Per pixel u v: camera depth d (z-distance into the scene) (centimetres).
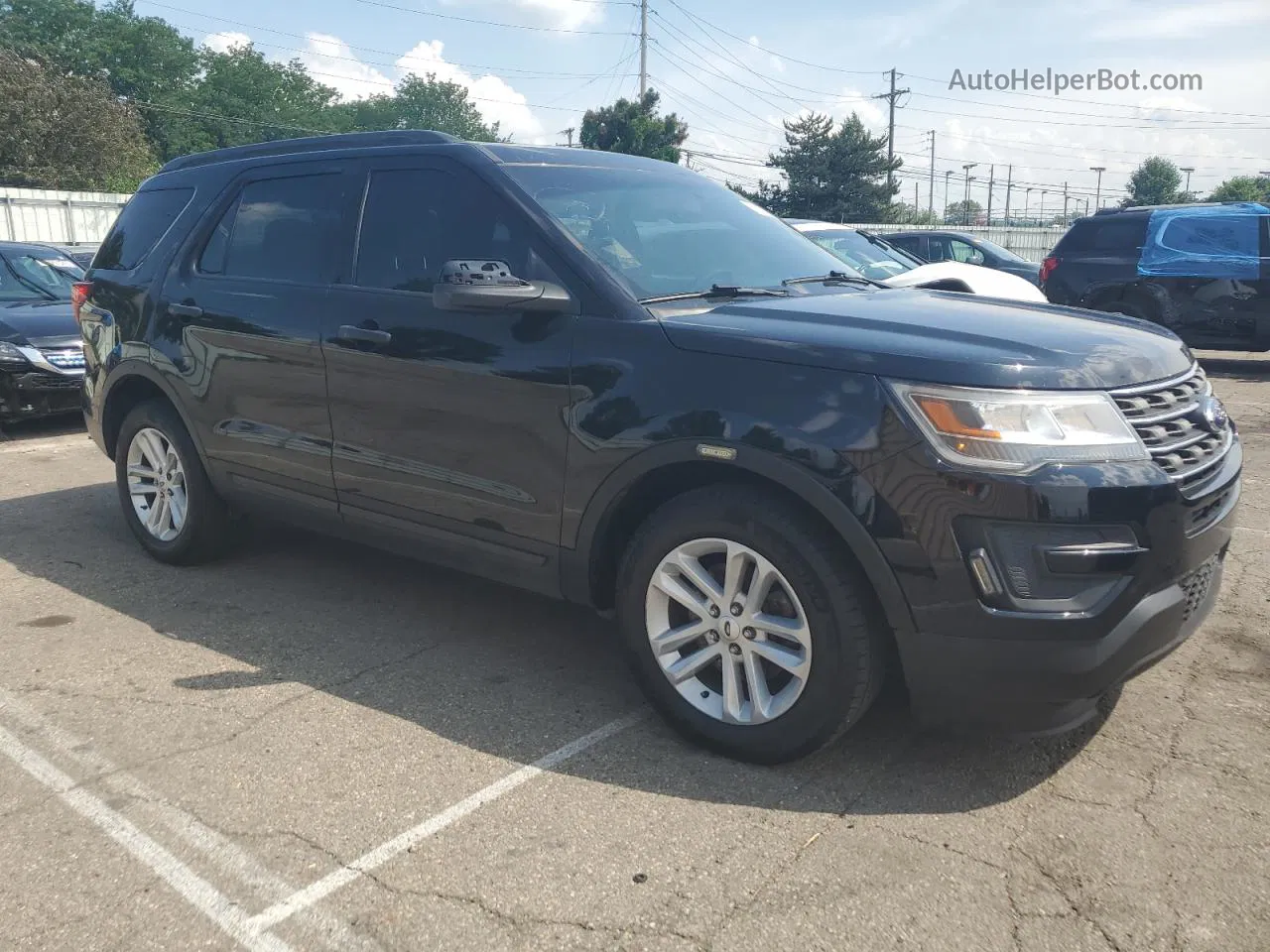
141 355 488
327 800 297
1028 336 304
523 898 253
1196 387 320
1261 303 1115
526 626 433
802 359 296
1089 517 269
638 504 339
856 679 292
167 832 281
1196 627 312
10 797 299
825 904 249
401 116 8606
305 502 431
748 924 243
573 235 358
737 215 436
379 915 247
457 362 361
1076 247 1254
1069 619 269
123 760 320
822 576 289
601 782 306
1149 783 303
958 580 272
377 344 384
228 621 436
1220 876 259
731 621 311
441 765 317
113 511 611
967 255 1527
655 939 238
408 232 395
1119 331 328
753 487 305
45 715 350
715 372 307
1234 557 514
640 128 4650
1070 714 287
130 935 241
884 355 287
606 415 324
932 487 272
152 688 371
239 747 328
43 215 2409
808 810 290
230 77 6662
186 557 499
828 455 283
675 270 371
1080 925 242
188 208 491
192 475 482
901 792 299
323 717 349
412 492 386
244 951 236
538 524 349
